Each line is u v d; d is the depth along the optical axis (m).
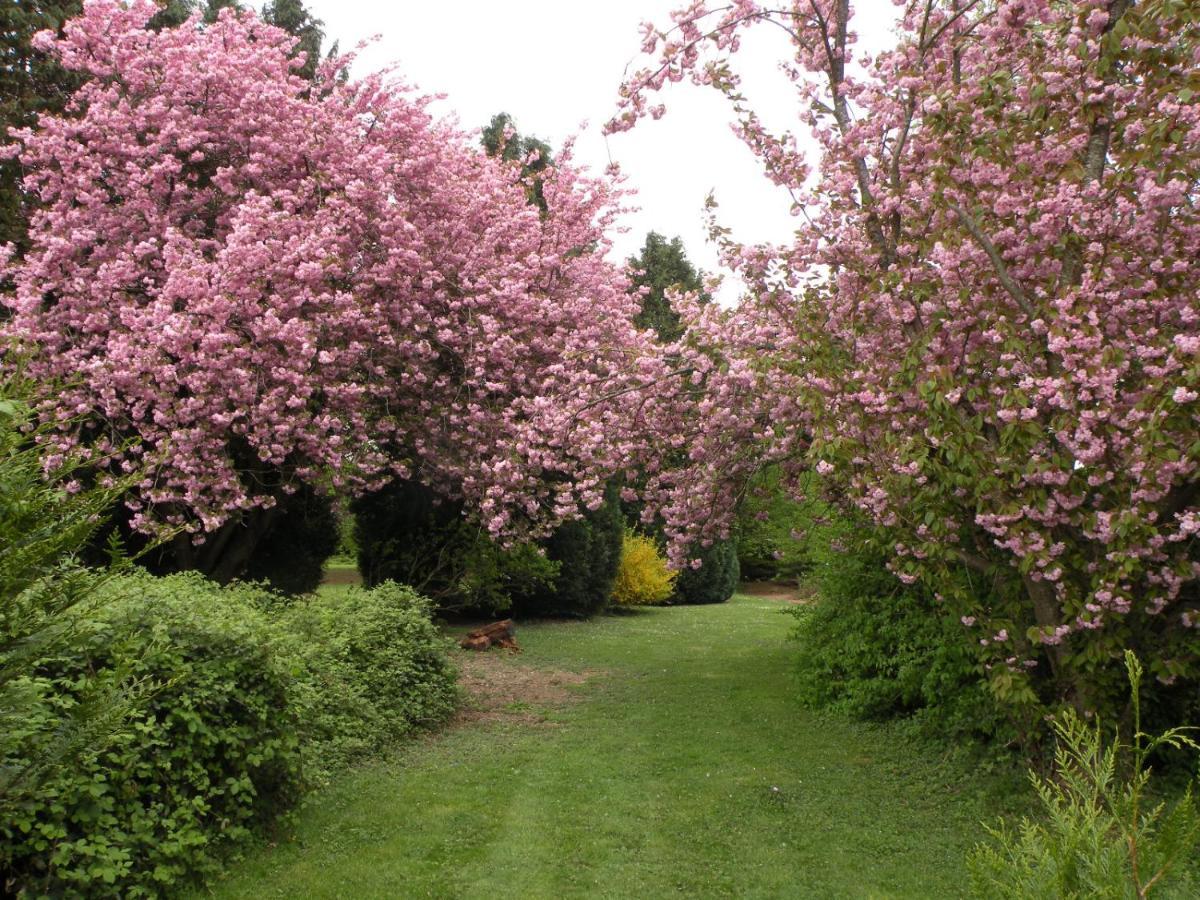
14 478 2.92
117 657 3.33
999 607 5.76
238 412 8.98
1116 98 4.95
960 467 4.85
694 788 5.98
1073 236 4.92
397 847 4.82
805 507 8.97
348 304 9.95
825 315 6.45
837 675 8.21
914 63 5.88
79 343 9.63
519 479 10.25
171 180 10.39
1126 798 2.06
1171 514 4.75
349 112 11.42
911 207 5.82
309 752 5.29
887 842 4.96
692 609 18.42
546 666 10.92
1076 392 4.60
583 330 11.40
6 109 11.83
